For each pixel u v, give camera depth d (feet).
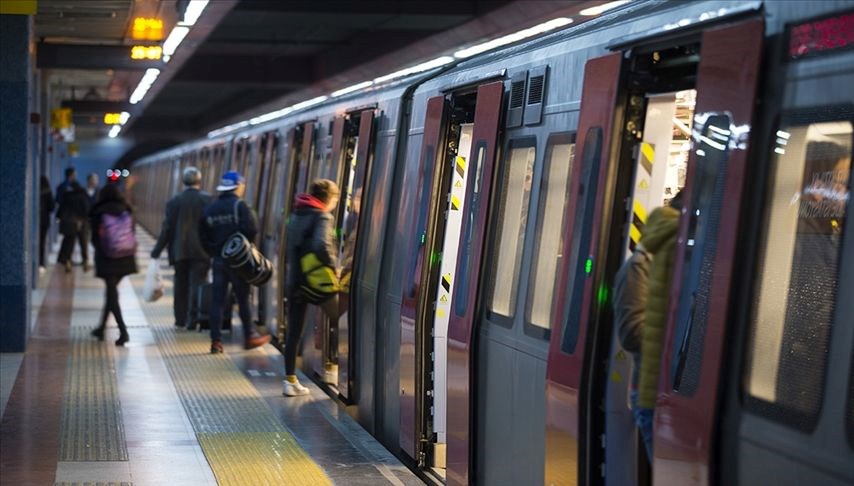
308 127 56.03
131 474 32.24
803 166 16.33
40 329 62.34
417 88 37.70
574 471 22.48
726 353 17.42
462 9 85.05
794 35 16.74
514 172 27.32
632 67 21.65
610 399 22.04
